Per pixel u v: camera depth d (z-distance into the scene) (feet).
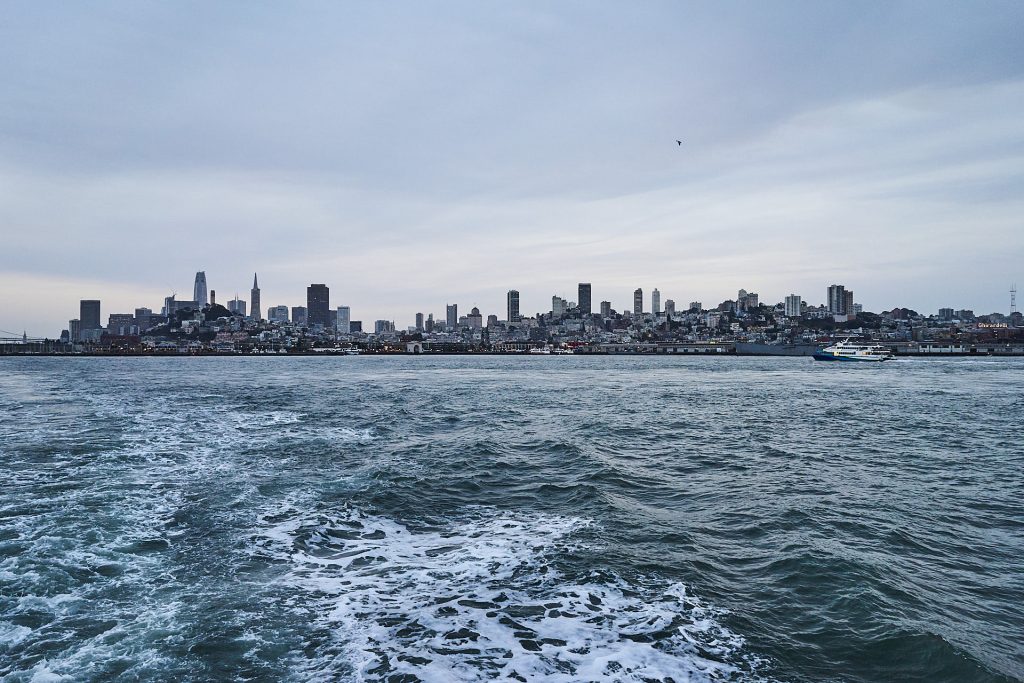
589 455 88.84
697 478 77.00
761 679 30.04
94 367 563.48
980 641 34.47
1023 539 53.31
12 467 76.79
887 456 94.02
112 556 44.50
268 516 55.67
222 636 32.63
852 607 38.06
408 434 112.37
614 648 32.50
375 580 41.06
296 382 305.12
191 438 103.40
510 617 35.81
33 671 28.73
